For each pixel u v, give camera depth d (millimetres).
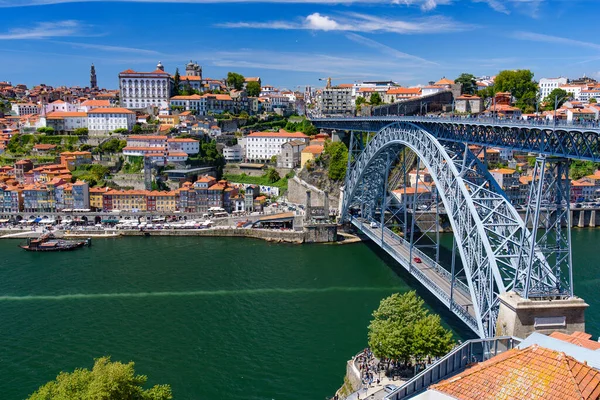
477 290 79562
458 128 91188
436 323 74562
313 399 73750
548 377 35156
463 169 86375
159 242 164750
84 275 127688
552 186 71375
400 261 116500
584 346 48156
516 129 75688
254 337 92188
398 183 190250
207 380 78438
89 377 58906
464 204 83688
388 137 121562
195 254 148750
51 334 93438
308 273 129250
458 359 53906
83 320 99562
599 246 150625
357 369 74375
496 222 83750
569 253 68938
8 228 176875
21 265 137125
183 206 193875
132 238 171250
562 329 66812
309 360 84000
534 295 68188
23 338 91938
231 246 159500
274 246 160125
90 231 174875
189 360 84250
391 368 75625
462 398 35562
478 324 75062
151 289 116812
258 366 82312
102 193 194125
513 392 34875
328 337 91938
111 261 140500
